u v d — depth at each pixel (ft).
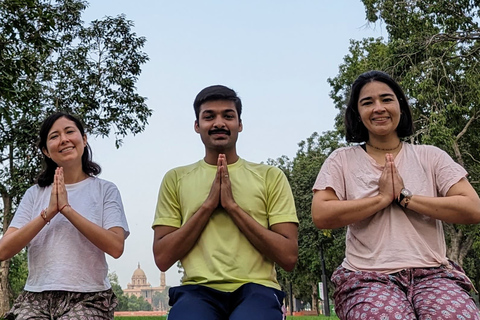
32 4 31.81
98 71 58.29
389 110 10.84
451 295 9.29
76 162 12.44
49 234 11.65
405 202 10.14
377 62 65.67
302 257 102.68
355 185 10.95
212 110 11.19
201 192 11.15
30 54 43.39
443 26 60.59
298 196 90.48
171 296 10.59
